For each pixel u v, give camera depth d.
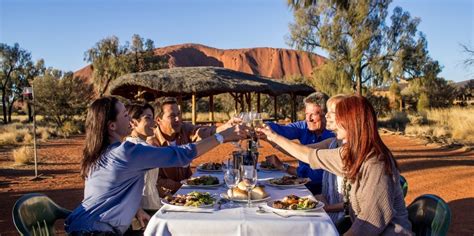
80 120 29.89
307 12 35.28
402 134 20.20
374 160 2.61
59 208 3.20
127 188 2.79
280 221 2.49
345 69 34.69
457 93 42.88
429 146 14.98
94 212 2.73
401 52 34.47
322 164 2.95
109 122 2.82
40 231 2.90
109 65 47.31
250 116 3.32
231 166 3.21
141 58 49.25
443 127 21.11
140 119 3.95
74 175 10.05
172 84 21.30
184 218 2.54
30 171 10.70
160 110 4.50
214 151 14.73
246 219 2.52
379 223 2.55
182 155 2.82
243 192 3.00
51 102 29.00
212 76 23.61
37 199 2.96
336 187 3.60
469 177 8.64
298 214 2.61
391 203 2.57
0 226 5.53
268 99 38.56
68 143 19.30
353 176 2.66
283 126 4.74
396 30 34.97
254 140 3.37
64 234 4.86
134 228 3.49
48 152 15.18
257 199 3.01
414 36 35.00
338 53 34.53
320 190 4.30
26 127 28.23
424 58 34.81
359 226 2.58
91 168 2.77
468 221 5.50
